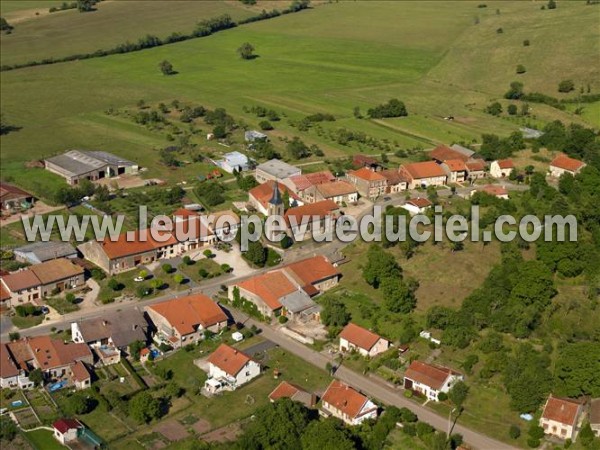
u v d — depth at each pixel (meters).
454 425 199.50
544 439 193.75
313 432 185.00
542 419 195.88
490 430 197.75
